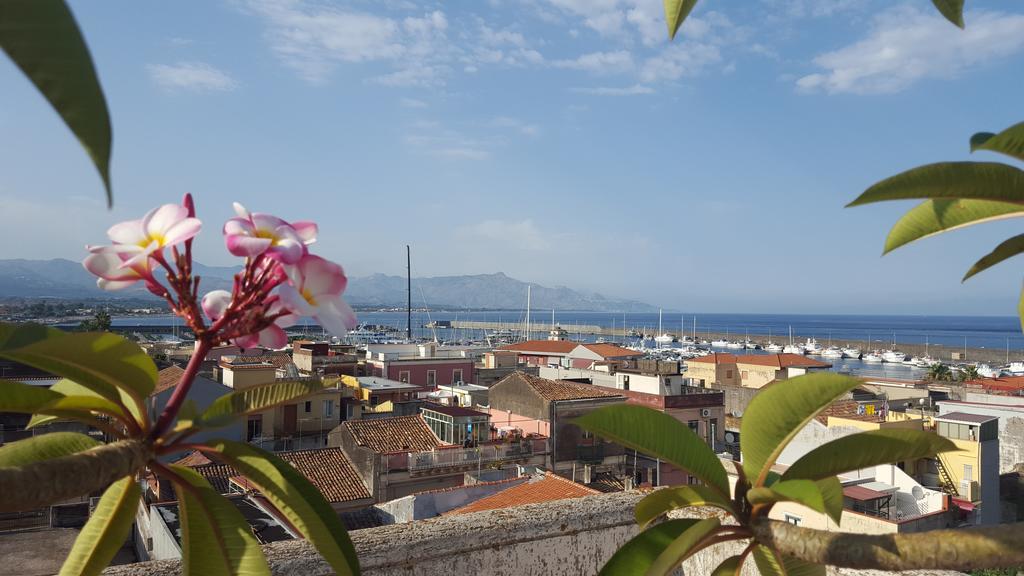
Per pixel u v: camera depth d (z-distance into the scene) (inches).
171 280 68.9
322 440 1849.2
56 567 671.8
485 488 782.5
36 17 38.0
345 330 69.4
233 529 81.1
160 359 2642.7
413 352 2896.2
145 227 69.6
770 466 83.6
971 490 1141.1
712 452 85.6
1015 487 1232.8
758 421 83.7
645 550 88.4
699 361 2940.5
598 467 1466.5
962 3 94.7
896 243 91.5
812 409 80.7
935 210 87.5
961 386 2121.1
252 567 81.7
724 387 2285.9
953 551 65.7
